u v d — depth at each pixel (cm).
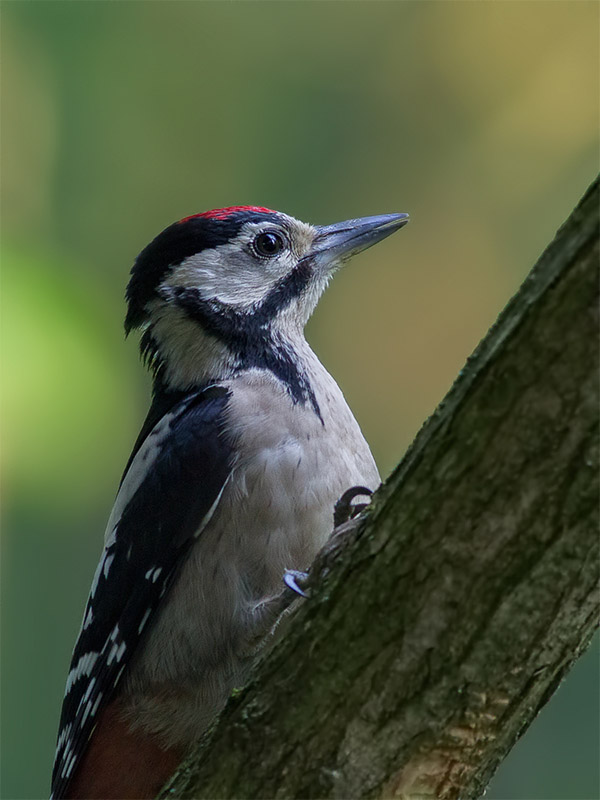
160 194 1454
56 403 1102
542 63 1475
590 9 1460
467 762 588
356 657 570
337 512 720
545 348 502
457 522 534
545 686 576
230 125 1484
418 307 1468
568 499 509
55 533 1174
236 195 1479
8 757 1170
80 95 1417
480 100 1487
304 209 1487
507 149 1483
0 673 1182
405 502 552
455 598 542
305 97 1498
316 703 583
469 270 1475
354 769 584
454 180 1488
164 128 1459
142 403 1245
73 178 1414
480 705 564
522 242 1470
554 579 525
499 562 530
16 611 1178
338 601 576
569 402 499
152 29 1448
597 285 490
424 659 556
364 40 1505
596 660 1070
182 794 623
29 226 1254
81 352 1131
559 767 1062
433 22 1496
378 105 1498
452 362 1459
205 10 1479
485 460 522
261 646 783
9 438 1081
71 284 1166
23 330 1102
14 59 1377
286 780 593
